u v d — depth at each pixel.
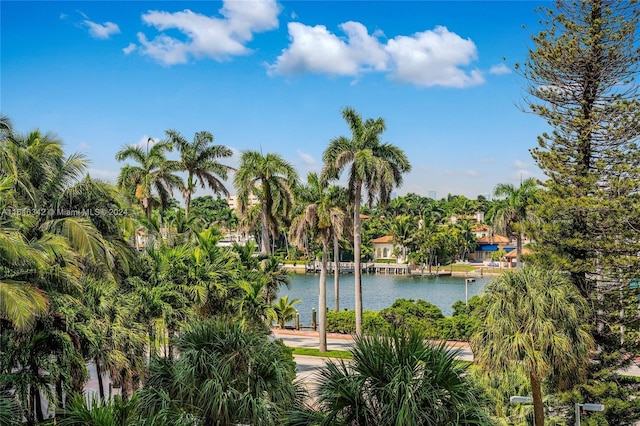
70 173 18.33
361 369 8.39
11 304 11.03
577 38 21.22
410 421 7.70
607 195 21.23
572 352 15.38
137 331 17.16
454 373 8.17
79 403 9.18
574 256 22.11
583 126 21.70
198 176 40.25
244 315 20.86
